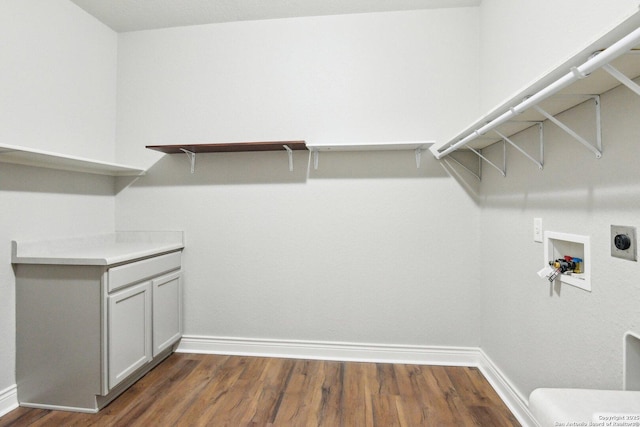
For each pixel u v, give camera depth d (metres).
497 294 1.99
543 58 1.49
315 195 2.39
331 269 2.38
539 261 1.53
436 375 2.12
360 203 2.36
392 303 2.33
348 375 2.11
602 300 1.13
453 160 2.29
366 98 2.34
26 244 1.83
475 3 2.24
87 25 2.29
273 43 2.42
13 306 1.78
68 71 2.15
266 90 2.43
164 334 2.23
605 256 1.12
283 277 2.42
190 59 2.49
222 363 2.28
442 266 2.30
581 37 1.23
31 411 1.74
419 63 2.31
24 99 1.88
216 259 2.47
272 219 2.42
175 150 2.34
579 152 1.26
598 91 1.12
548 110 1.34
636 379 1.02
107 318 1.72
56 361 1.75
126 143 2.55
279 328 2.42
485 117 1.34
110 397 1.82
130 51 2.54
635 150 1.00
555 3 1.40
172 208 2.51
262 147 2.25
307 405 1.77
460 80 2.28
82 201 2.26
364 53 2.35
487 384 2.01
